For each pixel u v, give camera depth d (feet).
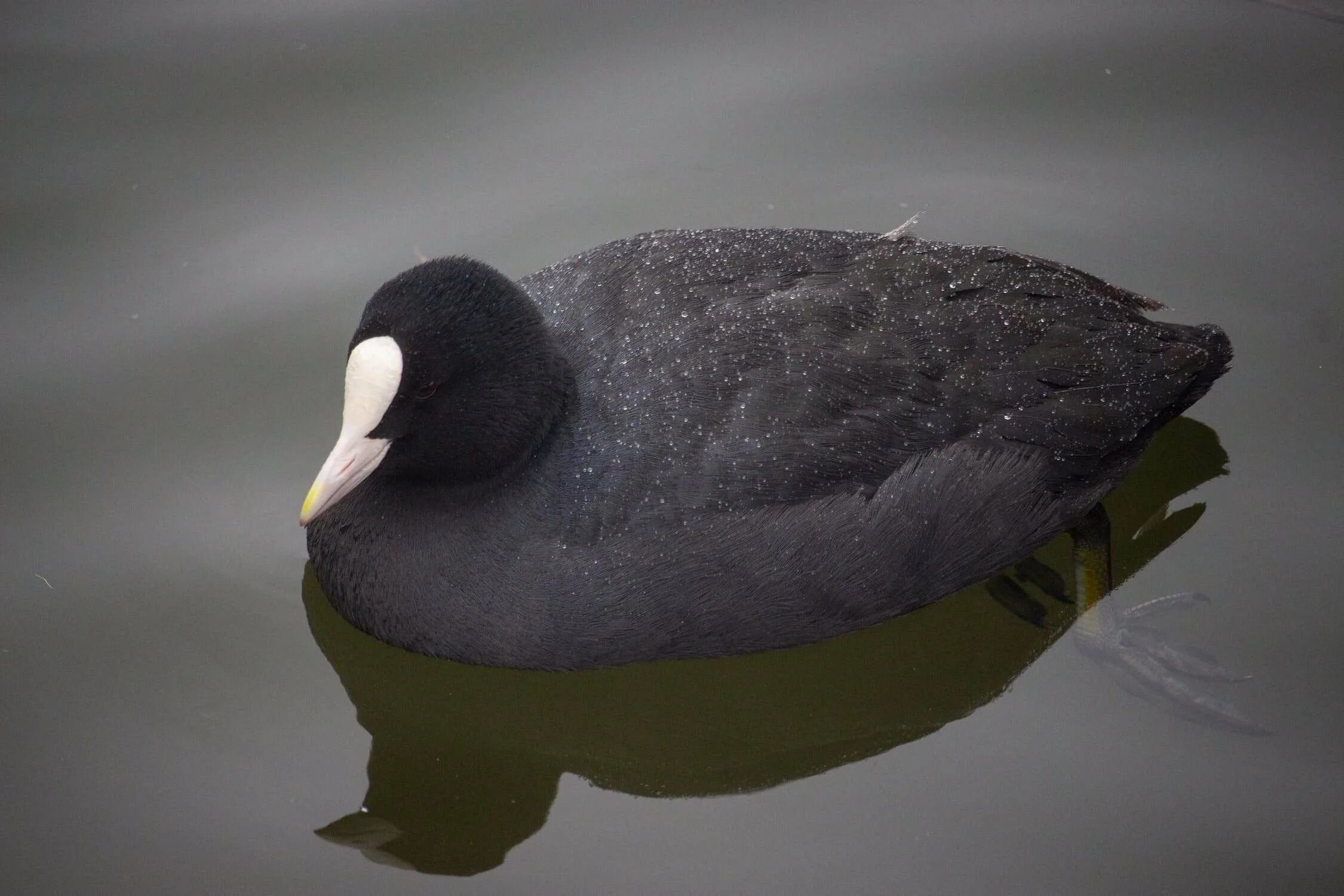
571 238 45.93
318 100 49.42
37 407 40.37
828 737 35.96
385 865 31.63
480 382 32.37
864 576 33.88
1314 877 30.42
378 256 45.03
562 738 36.06
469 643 33.96
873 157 48.75
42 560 37.04
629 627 33.27
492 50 51.60
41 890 30.27
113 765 32.96
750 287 34.53
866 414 33.32
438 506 34.19
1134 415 35.58
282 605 36.86
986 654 37.27
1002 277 35.78
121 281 43.78
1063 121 49.55
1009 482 34.40
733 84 51.03
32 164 46.19
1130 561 38.99
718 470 32.68
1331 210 46.03
